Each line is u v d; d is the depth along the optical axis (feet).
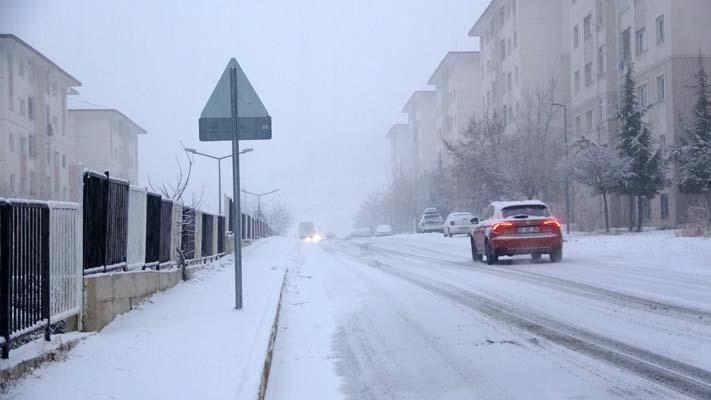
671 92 130.52
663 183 116.16
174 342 27.37
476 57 261.65
